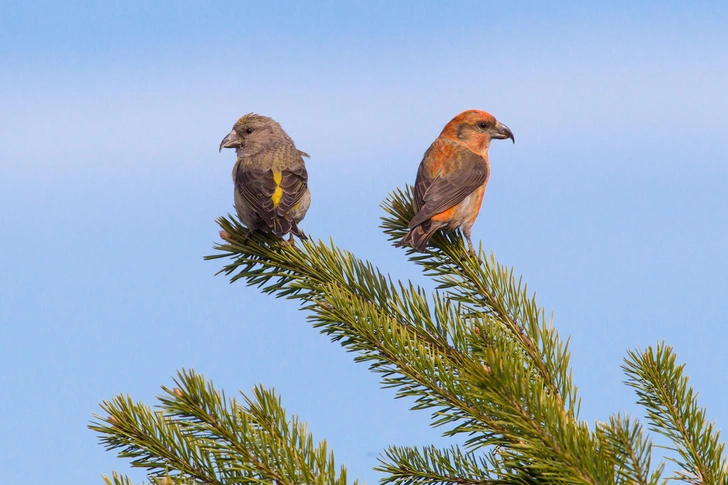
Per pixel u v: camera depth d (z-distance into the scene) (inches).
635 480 175.6
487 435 216.4
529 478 210.8
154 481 177.6
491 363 187.6
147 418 201.8
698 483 206.7
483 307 305.9
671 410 222.2
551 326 250.2
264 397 205.2
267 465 194.4
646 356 228.1
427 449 231.6
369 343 253.4
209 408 200.5
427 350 245.9
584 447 179.9
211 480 199.3
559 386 241.1
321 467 191.2
